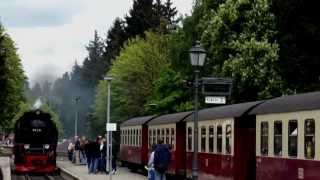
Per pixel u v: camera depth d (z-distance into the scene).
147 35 82.25
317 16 45.62
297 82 45.41
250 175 26.28
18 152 46.84
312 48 45.59
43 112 48.09
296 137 20.81
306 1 45.25
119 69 78.75
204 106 52.72
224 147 27.73
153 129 42.38
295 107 21.00
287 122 21.59
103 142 44.69
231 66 46.47
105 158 44.50
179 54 60.03
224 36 49.28
